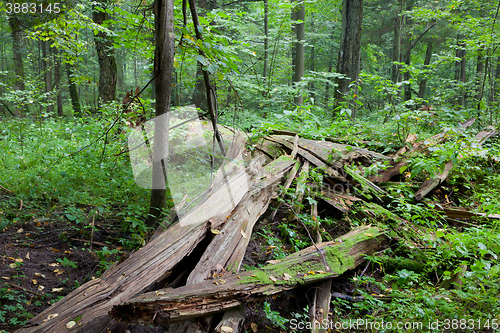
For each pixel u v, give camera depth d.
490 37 8.12
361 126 8.07
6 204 4.08
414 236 4.12
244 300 2.64
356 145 6.59
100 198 4.35
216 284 2.65
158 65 3.30
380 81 7.07
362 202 4.82
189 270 3.06
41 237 3.71
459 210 4.55
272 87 10.06
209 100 3.40
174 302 2.34
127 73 28.72
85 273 3.26
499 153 5.83
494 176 5.51
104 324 2.29
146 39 4.62
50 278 3.12
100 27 5.66
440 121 7.10
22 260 3.26
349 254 3.60
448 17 10.34
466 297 2.82
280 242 4.04
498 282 3.12
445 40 16.00
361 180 5.16
